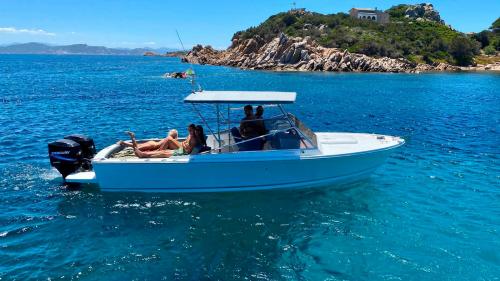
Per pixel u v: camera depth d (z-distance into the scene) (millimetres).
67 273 6996
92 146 11383
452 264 7434
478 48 111938
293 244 8148
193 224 8945
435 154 15164
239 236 8453
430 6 155375
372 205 10062
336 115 25953
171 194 10375
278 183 10516
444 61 94688
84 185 10906
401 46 95812
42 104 29516
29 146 15828
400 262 7504
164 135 18953
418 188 11312
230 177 10211
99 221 9008
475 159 14508
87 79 57719
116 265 7281
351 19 119625
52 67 98750
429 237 8453
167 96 36188
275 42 90750
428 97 37281
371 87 47719
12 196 10273
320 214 9531
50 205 9766
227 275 7043
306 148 10430
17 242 8016
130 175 10125
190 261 7473
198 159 9945
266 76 64938
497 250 7918
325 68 79875
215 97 10234
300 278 6996
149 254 7688
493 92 42531
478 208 9945
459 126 21578
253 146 10359
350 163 10844
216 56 115188
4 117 23172
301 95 38469
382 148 11117
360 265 7414
